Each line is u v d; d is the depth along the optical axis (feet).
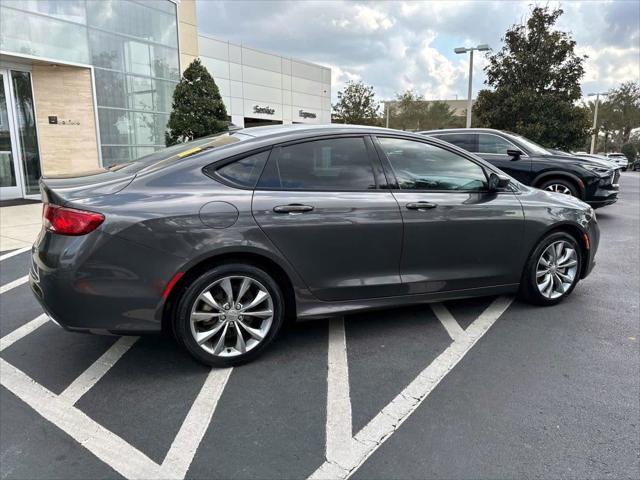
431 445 7.97
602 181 27.04
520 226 13.05
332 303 11.19
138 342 11.86
